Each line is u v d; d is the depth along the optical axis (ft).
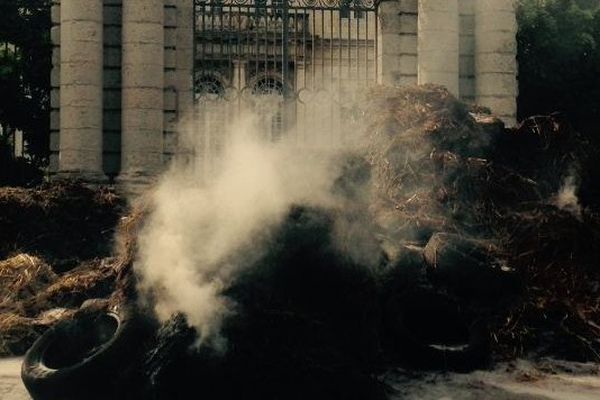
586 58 80.53
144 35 52.95
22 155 79.51
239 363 20.95
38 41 75.46
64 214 45.80
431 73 55.57
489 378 26.45
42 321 32.53
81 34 52.70
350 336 23.12
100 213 46.57
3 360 30.55
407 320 28.55
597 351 29.66
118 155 53.67
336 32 71.26
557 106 81.10
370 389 22.16
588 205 41.09
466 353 27.25
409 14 56.70
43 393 22.29
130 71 52.90
